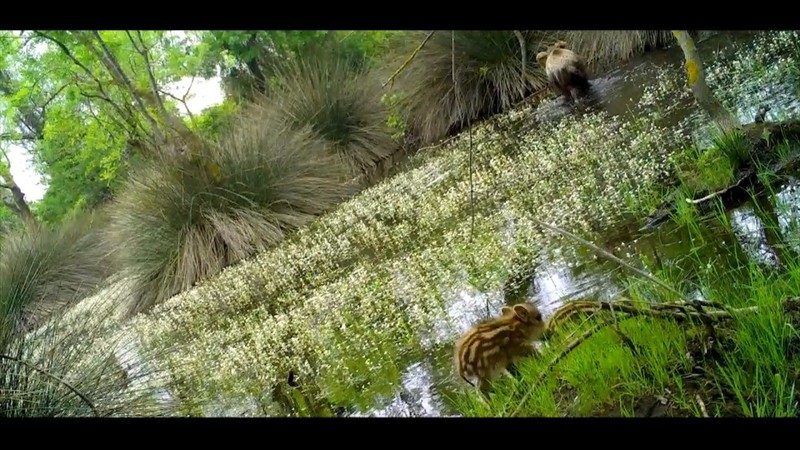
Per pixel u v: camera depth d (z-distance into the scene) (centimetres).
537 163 851
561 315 430
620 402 329
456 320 548
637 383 336
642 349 359
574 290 496
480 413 384
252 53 1872
